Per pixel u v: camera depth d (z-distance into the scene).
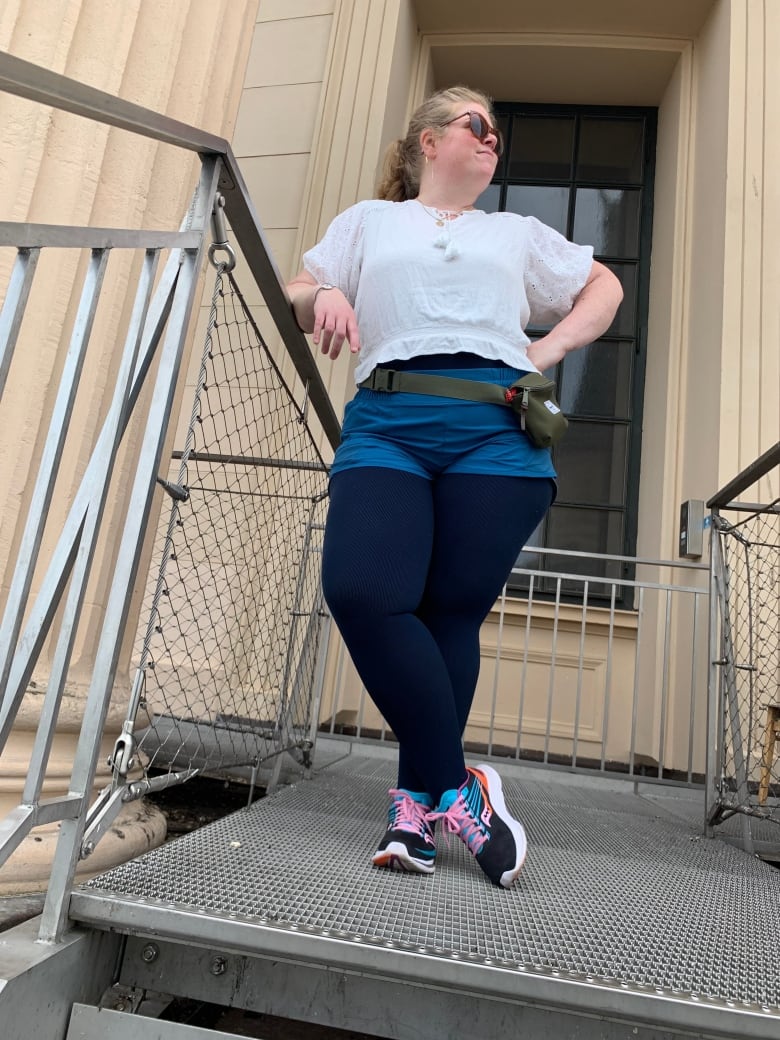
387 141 4.00
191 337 1.79
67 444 1.46
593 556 2.99
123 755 1.08
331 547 1.12
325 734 3.01
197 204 1.12
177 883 0.98
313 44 4.20
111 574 1.54
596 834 1.75
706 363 3.55
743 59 3.71
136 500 1.03
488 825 1.12
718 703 2.05
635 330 4.22
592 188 4.48
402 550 1.10
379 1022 0.88
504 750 3.12
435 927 0.93
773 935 1.04
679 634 3.39
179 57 1.71
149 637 1.16
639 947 0.95
